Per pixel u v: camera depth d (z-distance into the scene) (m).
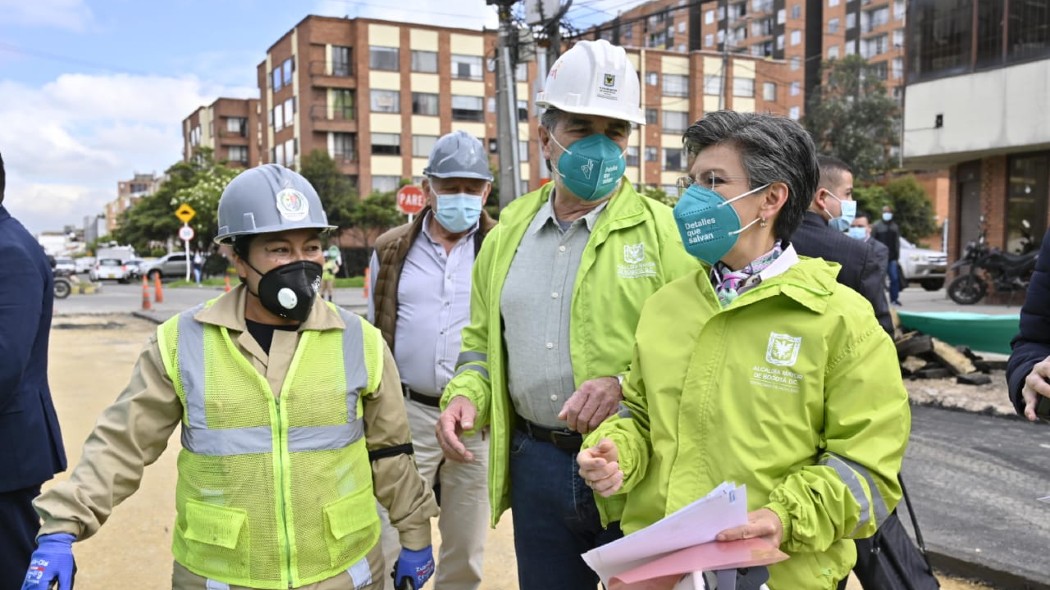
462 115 48.81
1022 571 3.47
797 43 66.19
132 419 1.92
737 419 1.72
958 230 17.58
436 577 3.41
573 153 2.25
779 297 1.72
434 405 3.38
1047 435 5.98
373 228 44.00
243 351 2.00
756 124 1.78
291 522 1.95
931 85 16.22
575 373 2.23
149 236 51.09
